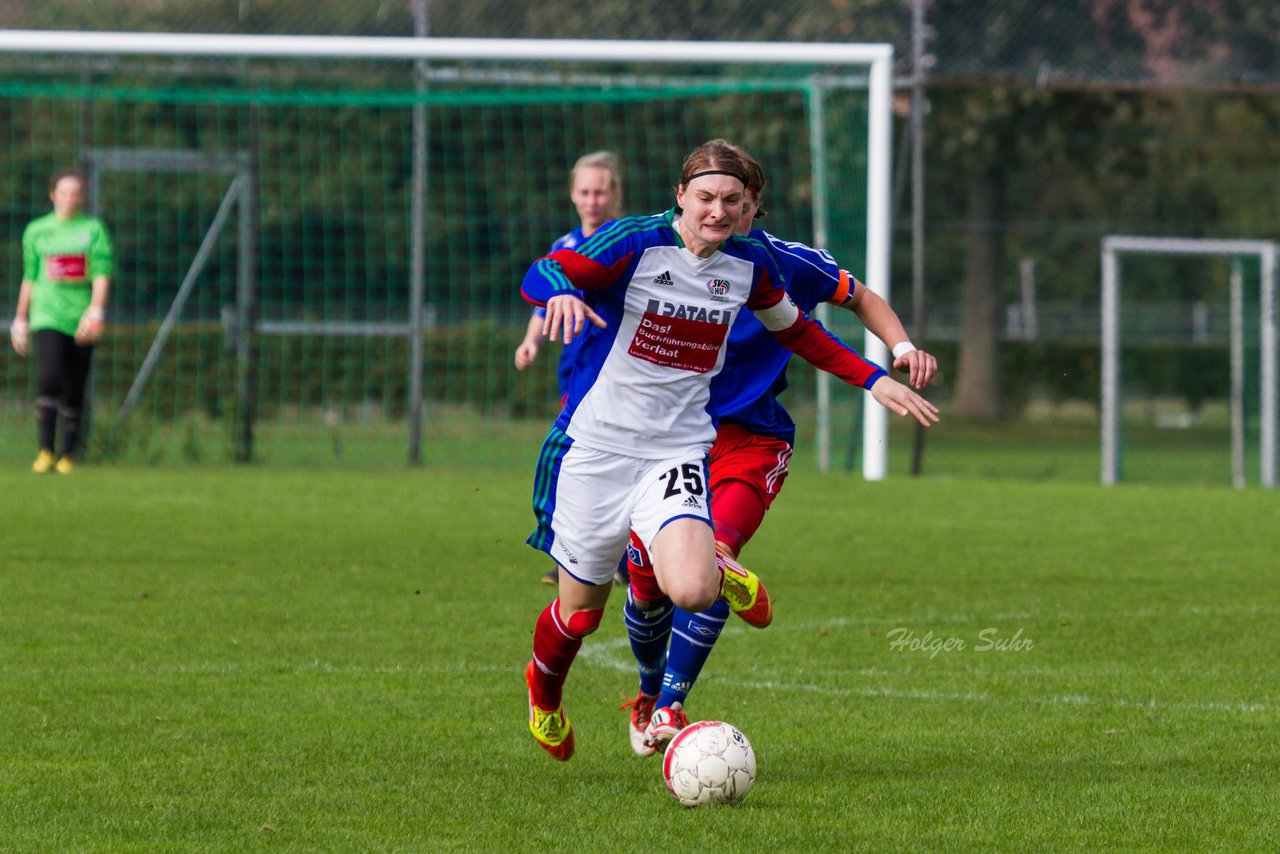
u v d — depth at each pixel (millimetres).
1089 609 28172
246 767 16531
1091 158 99312
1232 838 14227
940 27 62031
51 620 25266
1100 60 62656
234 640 23953
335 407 66750
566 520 16062
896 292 108438
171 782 15883
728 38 64062
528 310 77250
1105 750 17797
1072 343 97125
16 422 73312
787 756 17500
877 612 27656
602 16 64500
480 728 18609
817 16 63219
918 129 55781
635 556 16812
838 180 61094
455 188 78125
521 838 14062
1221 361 98375
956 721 19328
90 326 48188
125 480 48062
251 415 58281
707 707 20078
